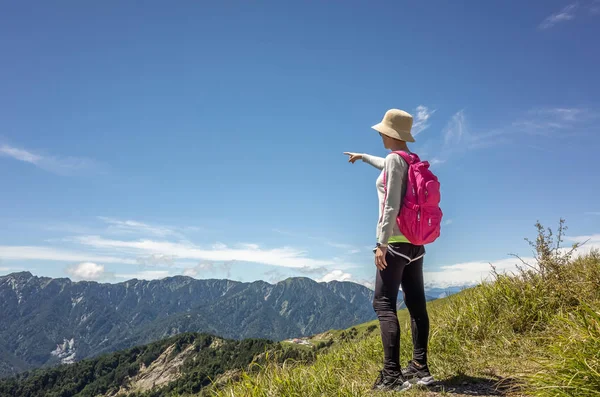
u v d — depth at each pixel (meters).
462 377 4.00
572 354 3.18
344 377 4.67
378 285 4.05
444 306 6.45
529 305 5.20
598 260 5.91
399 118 4.16
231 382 4.28
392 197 3.78
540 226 5.60
